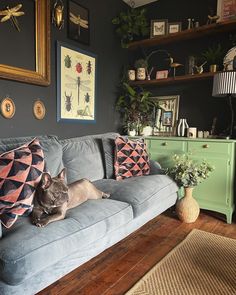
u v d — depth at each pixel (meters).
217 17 2.74
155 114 3.39
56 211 1.46
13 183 1.42
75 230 1.37
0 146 1.66
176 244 2.10
